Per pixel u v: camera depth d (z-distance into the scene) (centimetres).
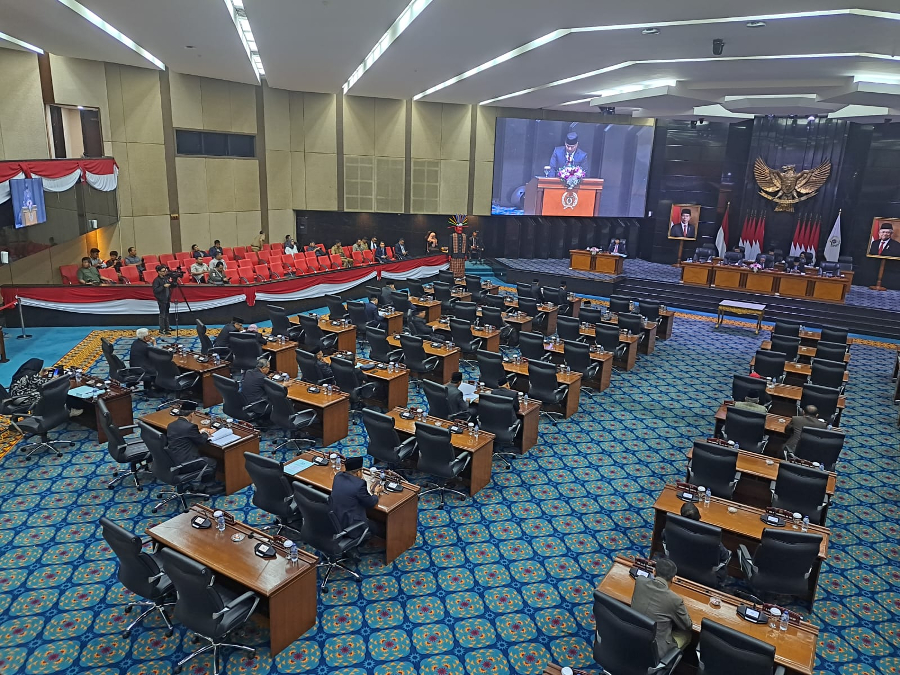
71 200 1580
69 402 1005
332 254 2325
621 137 2673
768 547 598
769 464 794
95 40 1485
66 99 1752
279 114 2330
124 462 811
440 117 2542
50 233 1476
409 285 1817
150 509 796
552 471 938
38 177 1401
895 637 627
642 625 461
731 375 1408
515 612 643
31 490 830
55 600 634
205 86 2086
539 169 2659
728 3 978
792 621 520
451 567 709
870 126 2277
